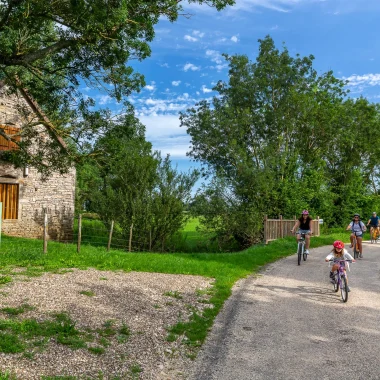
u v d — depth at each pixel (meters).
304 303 8.12
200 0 11.55
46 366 4.35
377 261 15.11
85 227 27.41
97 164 15.43
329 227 35.50
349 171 37.22
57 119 15.29
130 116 14.55
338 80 36.25
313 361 5.04
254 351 5.37
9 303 6.50
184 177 21.73
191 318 6.79
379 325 6.64
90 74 13.06
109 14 9.59
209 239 25.16
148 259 12.85
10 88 14.62
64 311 6.31
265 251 17.23
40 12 10.13
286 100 33.34
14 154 15.05
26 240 16.62
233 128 32.25
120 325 6.02
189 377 4.53
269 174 25.67
